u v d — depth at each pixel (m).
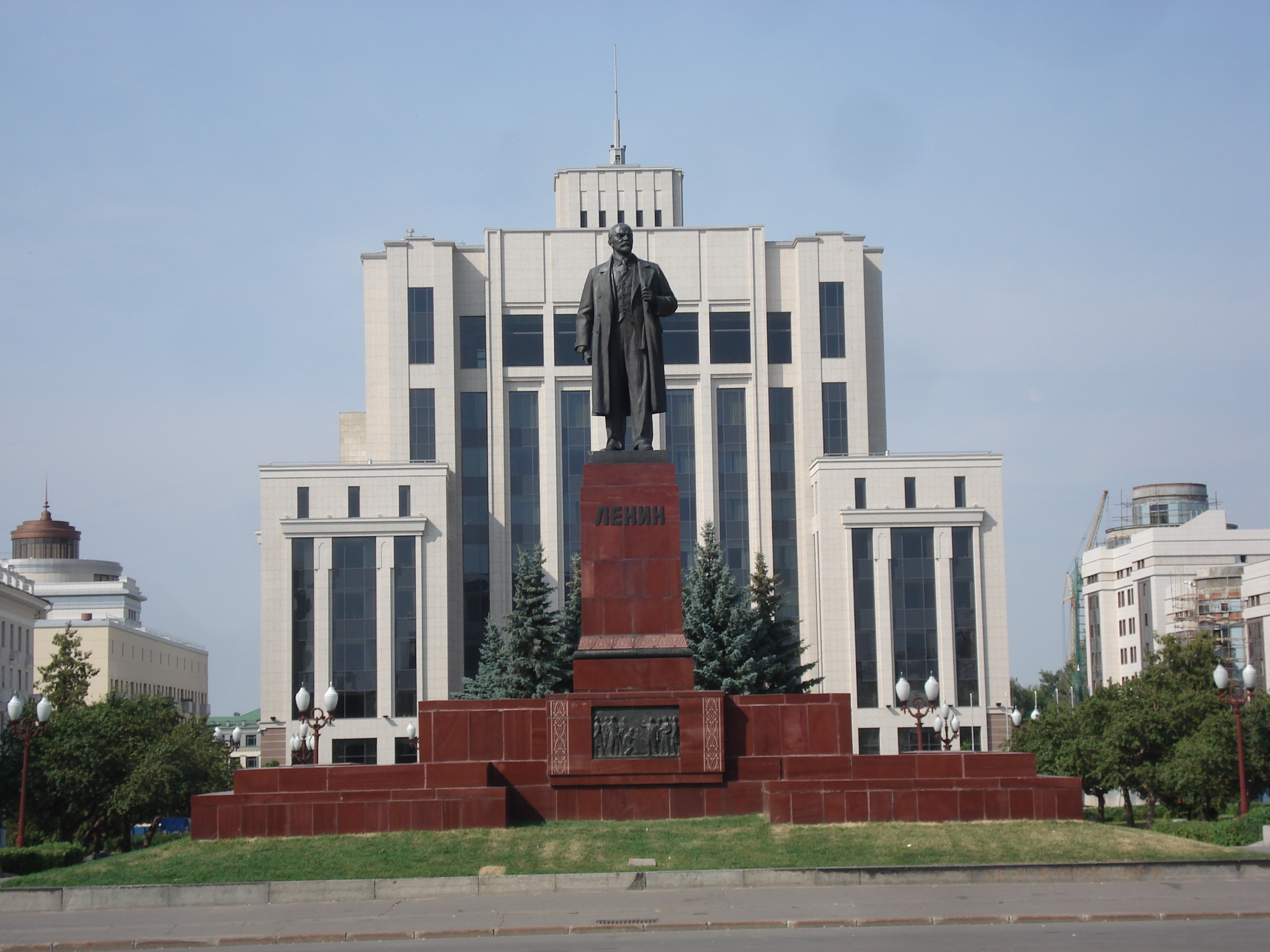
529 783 31.06
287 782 30.75
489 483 101.38
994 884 25.45
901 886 25.44
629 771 30.70
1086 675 143.62
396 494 94.25
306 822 30.02
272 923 23.59
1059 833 28.94
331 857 28.05
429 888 25.81
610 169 112.31
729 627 64.25
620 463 32.50
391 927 22.69
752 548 100.94
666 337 103.06
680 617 31.84
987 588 93.25
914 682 91.88
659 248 104.00
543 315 103.50
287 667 91.38
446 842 28.62
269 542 93.81
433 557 93.44
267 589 93.25
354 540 92.62
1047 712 71.19
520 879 25.70
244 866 27.59
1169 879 25.88
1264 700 59.00
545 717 31.38
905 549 93.44
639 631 31.78
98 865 28.98
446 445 100.31
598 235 104.12
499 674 73.00
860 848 27.81
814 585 99.06
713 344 103.12
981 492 94.38
